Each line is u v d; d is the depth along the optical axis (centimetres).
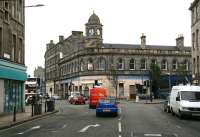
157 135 1672
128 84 8344
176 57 8681
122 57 8369
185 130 1909
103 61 8325
